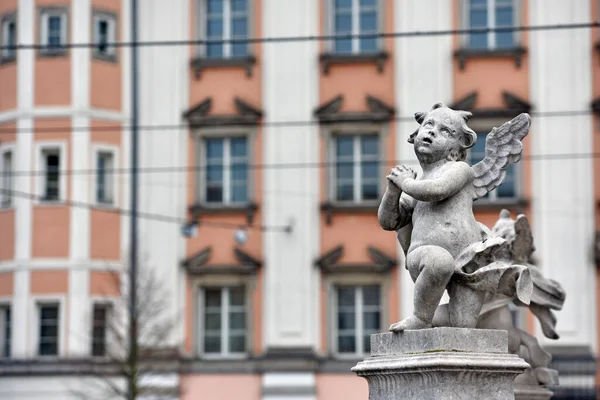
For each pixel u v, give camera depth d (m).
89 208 46.44
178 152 47.38
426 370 10.01
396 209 10.83
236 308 46.72
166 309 46.53
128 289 43.00
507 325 13.27
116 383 45.09
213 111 47.34
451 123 10.70
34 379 45.84
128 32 47.69
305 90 47.12
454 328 10.12
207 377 46.12
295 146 46.97
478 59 46.50
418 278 10.38
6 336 47.00
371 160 46.81
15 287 46.50
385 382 10.49
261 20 47.62
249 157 47.06
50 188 46.97
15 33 47.69
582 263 45.22
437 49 46.69
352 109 46.81
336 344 46.28
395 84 46.78
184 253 46.97
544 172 45.75
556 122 45.91
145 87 47.59
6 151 47.38
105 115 46.97
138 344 41.69
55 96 46.94
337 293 46.44
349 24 47.28
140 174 47.25
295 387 45.84
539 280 15.98
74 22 46.97
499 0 46.59
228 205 46.91
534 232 45.56
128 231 47.12
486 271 10.30
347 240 46.41
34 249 46.50
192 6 47.91
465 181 10.55
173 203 47.25
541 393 15.89
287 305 46.31
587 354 44.34
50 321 46.41
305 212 46.66
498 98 46.31
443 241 10.46
